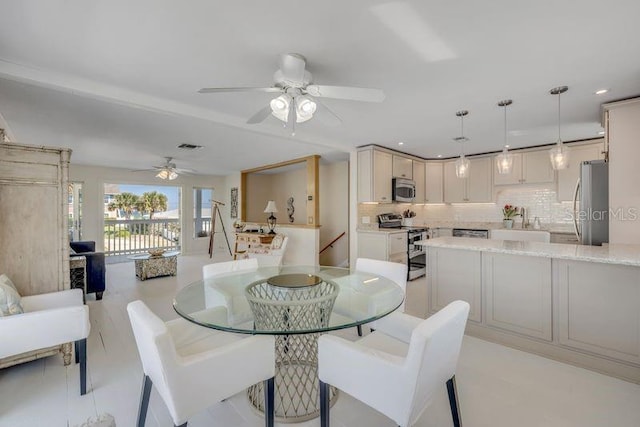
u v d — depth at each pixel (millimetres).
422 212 6352
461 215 5902
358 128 3752
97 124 3549
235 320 1798
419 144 4656
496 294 2652
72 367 2258
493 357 2398
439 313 1373
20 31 1730
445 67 2164
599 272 2170
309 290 2062
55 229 2428
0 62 2047
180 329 1869
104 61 2092
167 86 2504
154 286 4582
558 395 1907
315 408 1793
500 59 2057
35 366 2271
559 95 2678
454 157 5668
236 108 3039
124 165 6641
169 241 8383
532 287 2461
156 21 1645
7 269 2262
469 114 3195
